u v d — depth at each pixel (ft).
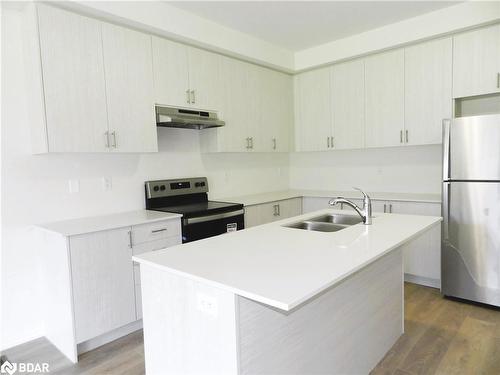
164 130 11.45
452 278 10.10
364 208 7.54
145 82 9.64
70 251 7.50
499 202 9.12
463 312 9.48
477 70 10.35
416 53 11.48
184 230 9.73
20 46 8.36
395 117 12.11
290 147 14.80
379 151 13.97
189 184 11.98
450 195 9.87
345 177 15.02
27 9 7.93
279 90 14.14
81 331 7.71
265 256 5.33
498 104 10.89
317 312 5.68
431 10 10.55
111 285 8.20
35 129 8.26
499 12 9.61
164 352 5.26
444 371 7.00
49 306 8.52
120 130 9.12
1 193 8.21
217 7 9.96
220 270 4.71
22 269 8.53
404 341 8.16
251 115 12.92
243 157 14.30
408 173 13.29
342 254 5.36
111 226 8.16
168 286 5.04
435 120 11.25
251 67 12.87
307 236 6.61
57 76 7.97
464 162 9.53
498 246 9.23
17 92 8.37
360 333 6.84
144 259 5.31
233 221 11.09
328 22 11.23
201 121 10.75
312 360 5.63
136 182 10.72
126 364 7.55
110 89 8.90
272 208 12.92
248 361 4.42
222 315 4.33
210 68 11.39
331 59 13.12
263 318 4.61
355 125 13.14
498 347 7.75
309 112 14.44
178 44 10.44
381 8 10.30
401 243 6.13
